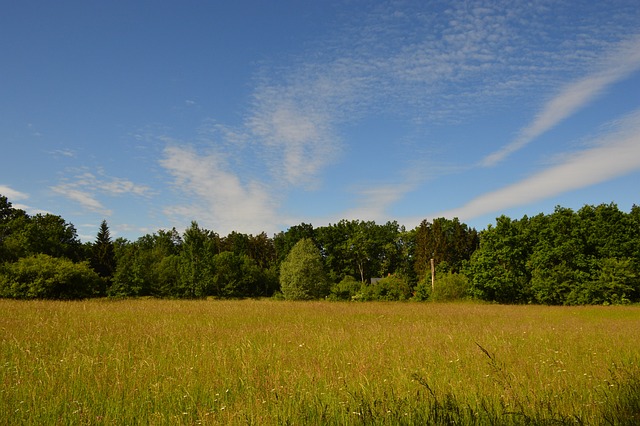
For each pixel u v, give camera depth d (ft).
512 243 156.25
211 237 345.31
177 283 189.78
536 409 18.37
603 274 140.87
